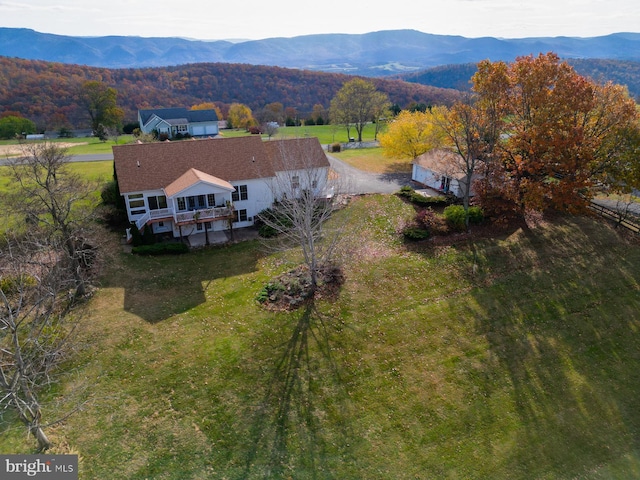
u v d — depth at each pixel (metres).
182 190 31.41
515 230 34.03
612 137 32.75
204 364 20.39
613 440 17.66
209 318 23.72
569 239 32.62
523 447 17.20
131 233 32.03
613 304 25.67
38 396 18.25
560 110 31.98
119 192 33.62
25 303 20.61
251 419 17.84
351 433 17.47
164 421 17.55
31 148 30.62
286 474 15.77
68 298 23.42
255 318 23.83
